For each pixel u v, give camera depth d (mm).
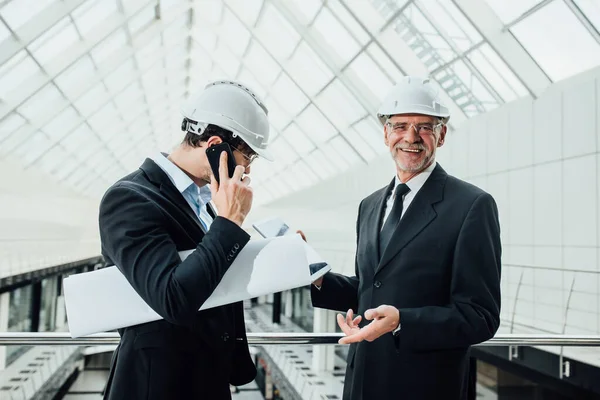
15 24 12031
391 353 2305
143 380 1870
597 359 7504
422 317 2074
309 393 3881
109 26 15000
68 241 29984
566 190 10133
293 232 2504
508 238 12055
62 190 28047
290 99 21438
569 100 10039
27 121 16984
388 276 2346
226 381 2057
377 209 2646
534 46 10602
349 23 14156
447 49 12531
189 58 25328
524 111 11484
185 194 2066
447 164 15211
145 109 27828
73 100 17688
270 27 17609
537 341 3262
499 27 10750
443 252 2271
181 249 1916
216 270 1735
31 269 19250
